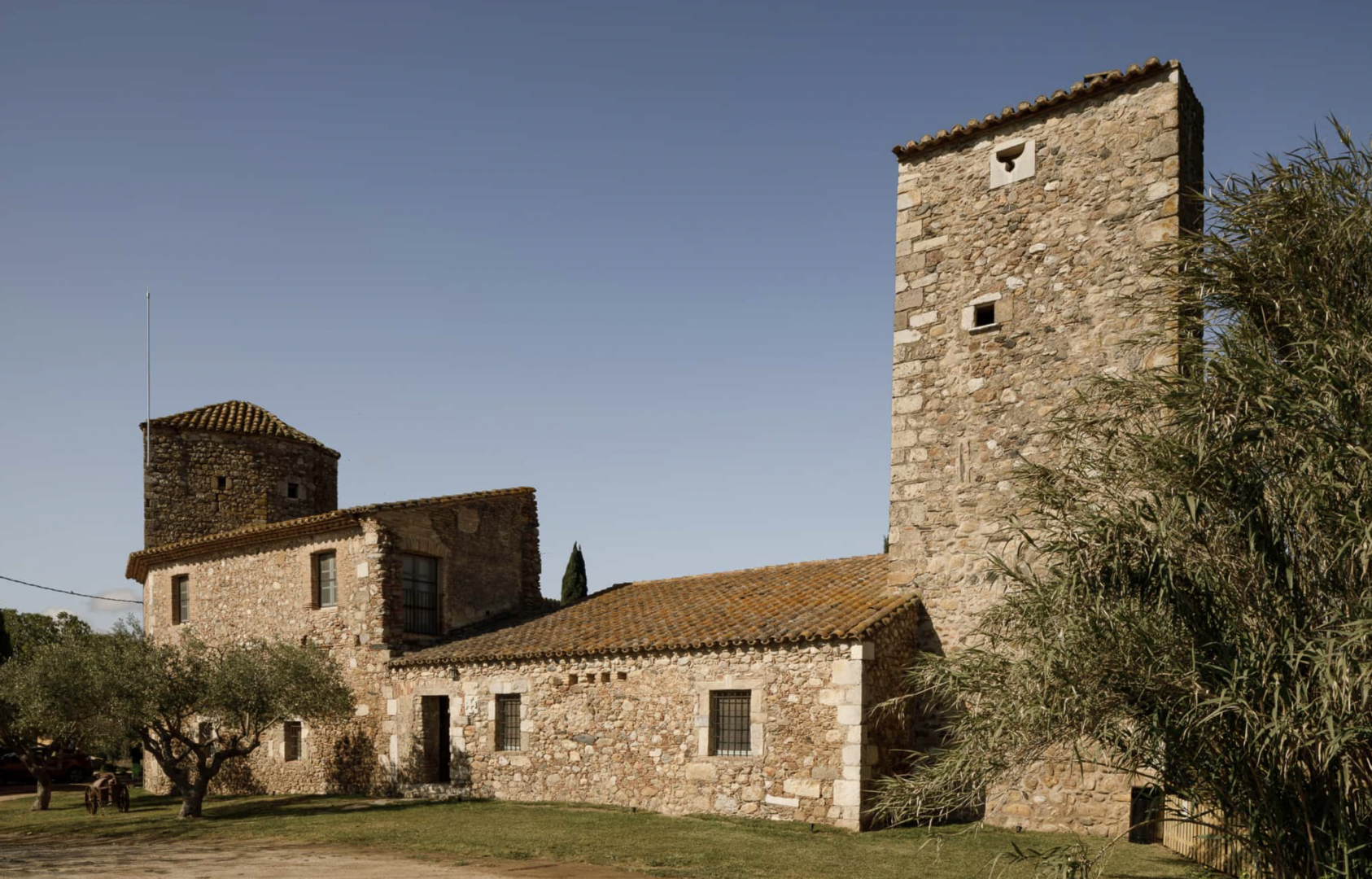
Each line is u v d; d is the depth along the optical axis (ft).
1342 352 29.78
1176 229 53.01
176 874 42.42
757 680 57.52
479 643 73.56
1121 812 50.60
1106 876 40.75
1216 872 40.75
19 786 104.73
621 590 82.69
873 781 53.47
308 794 77.20
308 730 79.82
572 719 65.21
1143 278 53.72
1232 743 30.30
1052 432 36.45
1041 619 33.06
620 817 57.31
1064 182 57.31
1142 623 31.09
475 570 83.92
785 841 48.85
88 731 67.56
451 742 71.26
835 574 68.74
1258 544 30.78
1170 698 30.60
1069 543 33.14
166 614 91.04
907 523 60.44
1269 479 30.89
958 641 57.31
